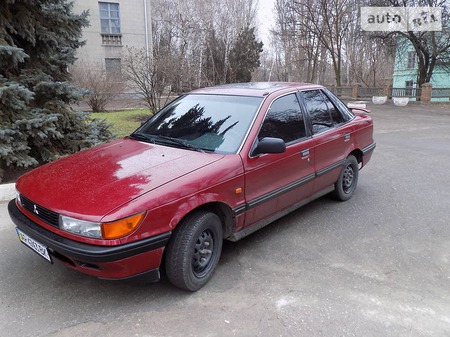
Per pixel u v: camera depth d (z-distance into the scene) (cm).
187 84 1352
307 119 415
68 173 305
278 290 302
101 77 1569
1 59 538
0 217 438
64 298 289
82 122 673
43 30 589
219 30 2523
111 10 2395
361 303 286
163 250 269
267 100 372
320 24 2816
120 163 313
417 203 504
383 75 3666
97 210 247
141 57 1298
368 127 533
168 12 3288
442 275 327
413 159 769
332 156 450
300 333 253
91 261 243
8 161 523
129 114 1440
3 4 546
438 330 257
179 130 374
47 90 598
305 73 3656
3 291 297
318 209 480
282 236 401
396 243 387
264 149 327
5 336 247
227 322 263
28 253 358
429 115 1678
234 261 347
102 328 256
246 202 331
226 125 356
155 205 259
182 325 259
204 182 291
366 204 499
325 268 337
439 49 2303
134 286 306
